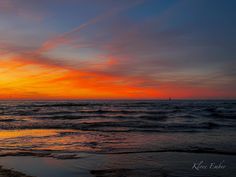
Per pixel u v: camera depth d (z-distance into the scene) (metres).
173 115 33.84
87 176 7.19
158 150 10.61
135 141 12.95
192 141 12.91
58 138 13.86
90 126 20.30
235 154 9.85
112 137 14.30
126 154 9.91
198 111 42.72
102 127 19.62
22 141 12.86
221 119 28.02
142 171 7.64
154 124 21.88
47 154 9.83
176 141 12.92
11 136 14.60
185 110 46.25
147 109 53.28
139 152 10.24
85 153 10.05
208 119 27.92
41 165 8.26
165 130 17.66
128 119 28.34
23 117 30.83
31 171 7.63
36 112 41.84
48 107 64.75
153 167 8.06
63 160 8.92
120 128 18.98
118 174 7.35
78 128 18.95
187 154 9.88
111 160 8.93
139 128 18.94
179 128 18.95
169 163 8.55
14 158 9.19
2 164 8.38
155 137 14.29
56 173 7.45
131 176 7.17
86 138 13.93
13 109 53.50
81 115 35.12
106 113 39.75
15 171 7.52
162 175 7.26
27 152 10.17
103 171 7.65
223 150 10.54
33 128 18.81
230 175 7.30
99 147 11.30
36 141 12.87
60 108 58.88
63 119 28.36
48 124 21.67
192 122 24.12
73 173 7.47
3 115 34.78
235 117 30.56
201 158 9.20
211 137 14.27
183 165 8.31
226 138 13.91
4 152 10.16
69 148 11.09
